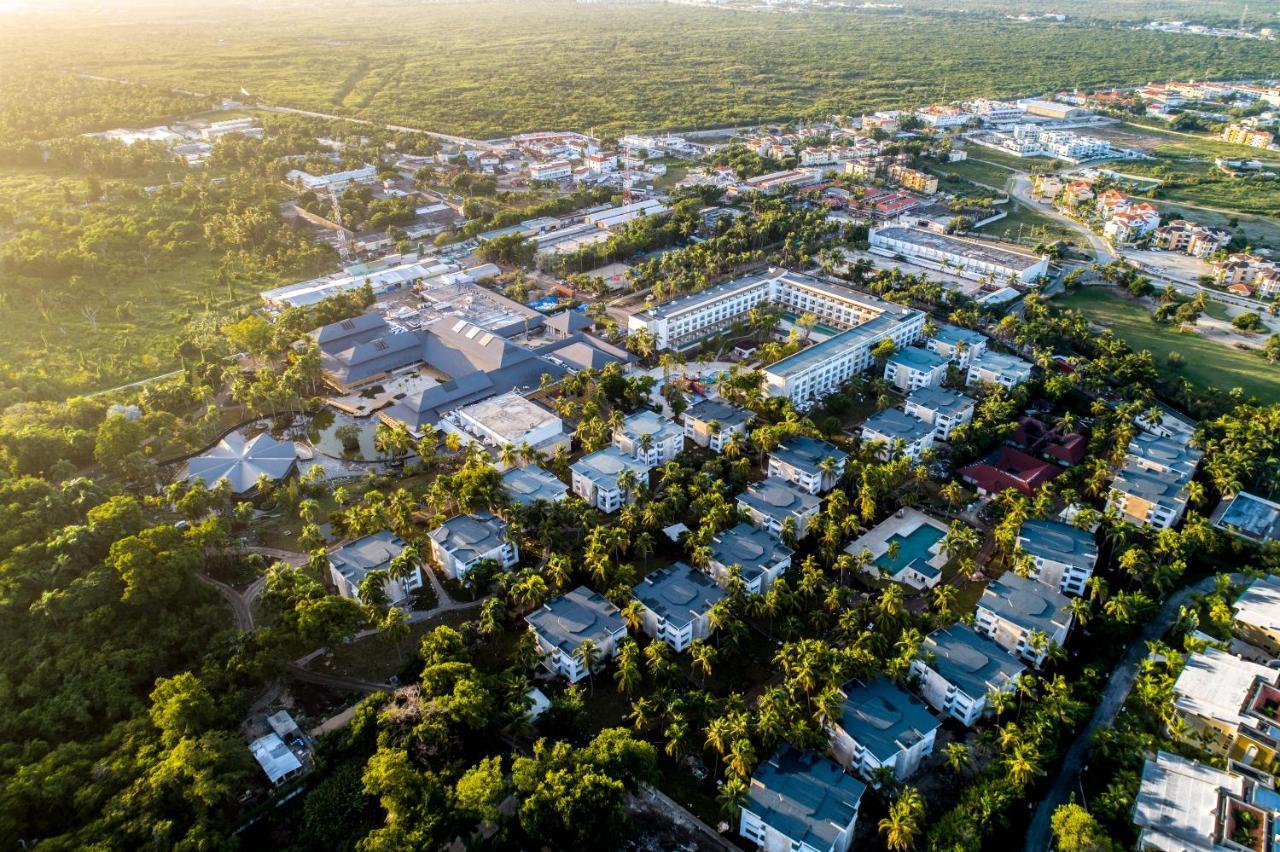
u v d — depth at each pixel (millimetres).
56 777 174375
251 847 176875
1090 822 169000
